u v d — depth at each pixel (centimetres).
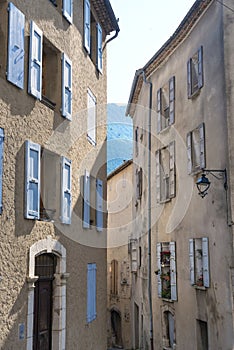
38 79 1004
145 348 1939
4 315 856
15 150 910
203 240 1366
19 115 930
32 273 952
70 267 1152
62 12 1145
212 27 1357
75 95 1227
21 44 932
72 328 1149
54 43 1102
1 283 849
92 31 1460
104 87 1554
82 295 1234
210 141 1346
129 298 2380
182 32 1552
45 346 1049
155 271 1714
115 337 2675
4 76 882
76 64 1247
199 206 1411
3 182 863
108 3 1426
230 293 1198
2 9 900
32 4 1003
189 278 1470
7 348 860
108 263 2738
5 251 864
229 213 1215
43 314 1048
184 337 1514
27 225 944
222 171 1238
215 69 1326
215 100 1318
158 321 1734
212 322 1308
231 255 1201
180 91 1602
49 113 1062
